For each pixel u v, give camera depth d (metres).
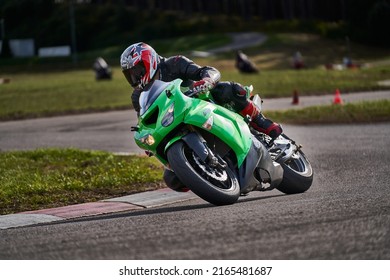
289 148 30.48
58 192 35.22
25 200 33.62
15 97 124.00
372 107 70.56
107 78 170.75
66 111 94.38
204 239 20.12
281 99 100.31
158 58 27.36
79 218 29.28
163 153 27.03
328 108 72.69
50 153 48.59
